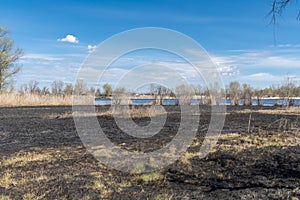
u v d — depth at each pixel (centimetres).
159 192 363
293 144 583
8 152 583
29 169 457
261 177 402
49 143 679
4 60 2878
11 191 364
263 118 1113
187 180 404
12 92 2430
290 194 340
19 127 963
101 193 361
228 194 350
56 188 375
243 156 500
